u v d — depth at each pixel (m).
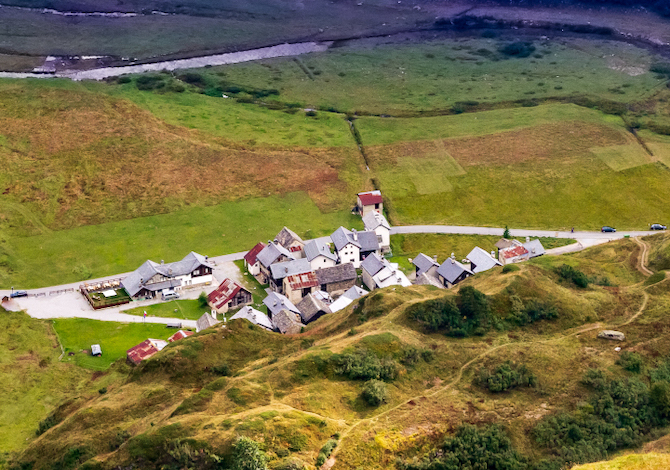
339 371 97.31
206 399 92.62
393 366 98.31
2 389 117.56
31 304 144.00
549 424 89.44
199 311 142.00
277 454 80.62
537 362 101.00
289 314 128.88
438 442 85.81
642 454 80.19
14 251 163.62
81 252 164.75
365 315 115.94
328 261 156.12
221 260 163.12
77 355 127.62
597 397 94.25
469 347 104.94
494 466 83.44
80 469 82.88
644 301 118.38
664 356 102.69
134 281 146.88
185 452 80.19
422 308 110.69
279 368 98.00
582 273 127.88
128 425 93.94
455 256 164.50
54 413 104.88
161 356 106.12
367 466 80.88
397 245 171.12
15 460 94.19
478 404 92.69
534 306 112.62
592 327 111.12
